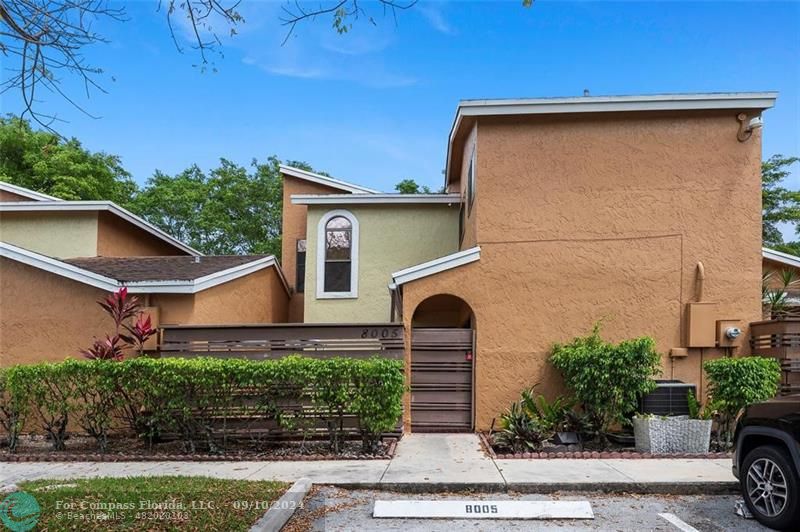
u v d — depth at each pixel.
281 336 9.71
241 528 5.04
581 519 5.77
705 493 6.70
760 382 8.83
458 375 10.57
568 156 10.80
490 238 10.72
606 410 9.18
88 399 8.95
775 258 12.12
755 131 10.66
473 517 5.80
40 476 7.33
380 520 5.72
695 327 10.31
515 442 8.75
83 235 14.70
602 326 10.50
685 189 10.65
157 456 8.42
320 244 15.55
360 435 8.95
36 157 23.34
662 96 10.46
